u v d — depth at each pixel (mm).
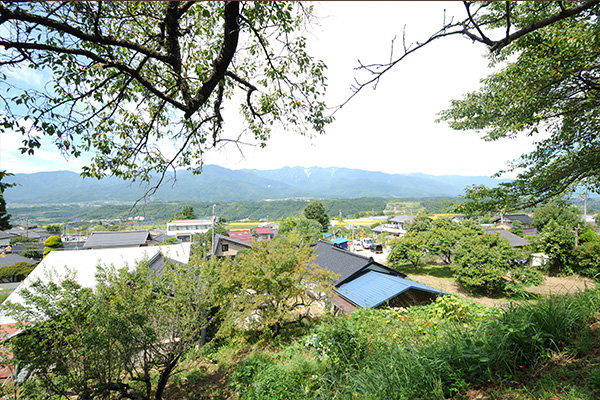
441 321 5035
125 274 5512
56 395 4707
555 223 20234
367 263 13906
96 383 4980
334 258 17328
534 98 4090
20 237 44531
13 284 24688
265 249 11117
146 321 5266
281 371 5617
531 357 2670
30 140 2797
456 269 18719
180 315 6391
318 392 3949
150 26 3611
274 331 10414
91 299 4828
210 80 3100
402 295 10477
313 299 11766
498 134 5547
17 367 4461
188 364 7859
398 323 5566
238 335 10156
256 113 4652
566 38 3303
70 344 4562
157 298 6070
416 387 2699
